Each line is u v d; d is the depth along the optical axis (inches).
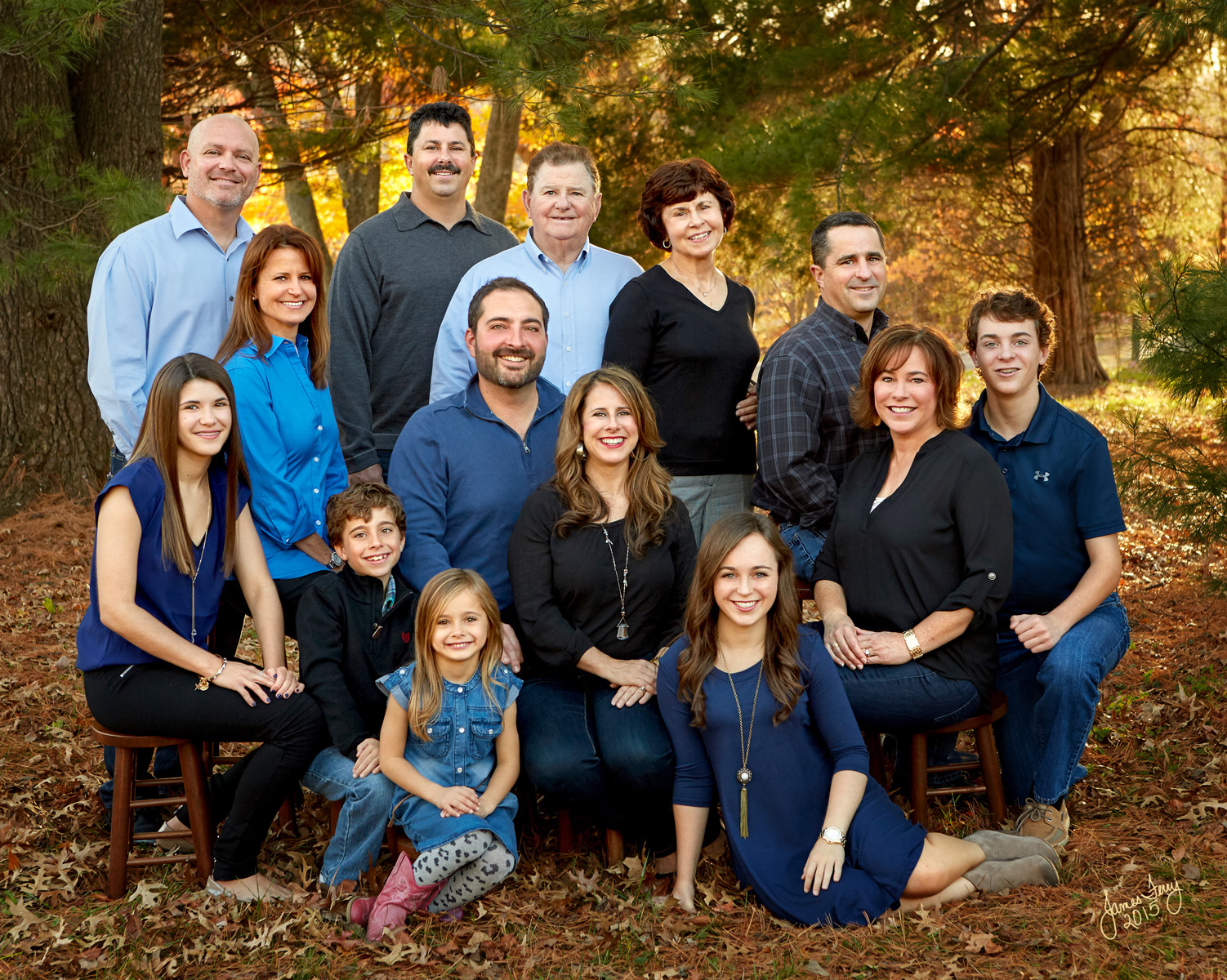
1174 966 111.6
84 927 123.9
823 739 134.1
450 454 148.7
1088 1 430.6
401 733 132.0
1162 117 622.5
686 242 166.2
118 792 132.6
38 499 316.8
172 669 132.3
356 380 177.2
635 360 165.8
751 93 418.3
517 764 134.6
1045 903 126.3
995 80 443.8
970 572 137.8
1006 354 148.6
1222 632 222.7
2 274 246.4
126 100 318.0
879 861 126.0
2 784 160.9
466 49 378.6
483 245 187.3
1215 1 269.0
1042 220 645.9
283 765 130.7
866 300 165.6
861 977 113.3
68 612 246.8
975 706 141.2
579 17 293.3
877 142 392.8
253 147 168.9
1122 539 302.0
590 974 115.8
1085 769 148.0
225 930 123.6
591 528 141.3
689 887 131.0
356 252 178.4
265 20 416.8
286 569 149.2
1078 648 140.5
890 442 151.4
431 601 128.8
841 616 146.0
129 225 234.7
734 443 171.6
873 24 424.5
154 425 131.5
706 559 131.7
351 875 133.6
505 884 136.9
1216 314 180.1
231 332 150.7
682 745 134.5
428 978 115.3
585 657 139.3
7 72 292.0
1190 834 142.4
